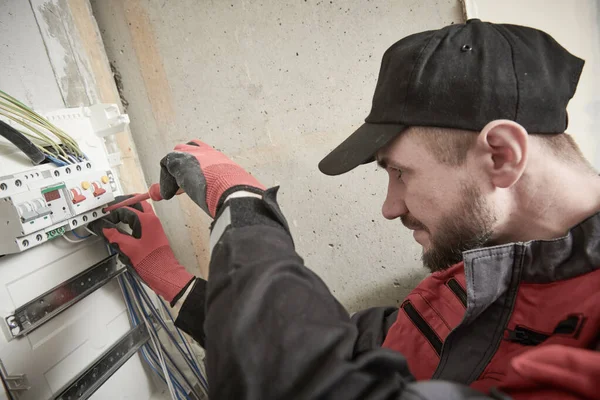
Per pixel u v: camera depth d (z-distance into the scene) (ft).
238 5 3.17
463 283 2.39
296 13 3.11
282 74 3.29
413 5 2.92
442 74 1.61
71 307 2.62
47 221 2.25
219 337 1.20
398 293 3.70
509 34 1.66
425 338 2.41
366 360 1.09
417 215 1.87
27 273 2.31
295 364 1.08
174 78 3.47
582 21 2.80
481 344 1.85
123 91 3.60
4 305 2.16
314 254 3.76
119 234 2.81
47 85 2.83
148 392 3.34
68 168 2.46
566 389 1.17
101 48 3.40
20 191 2.12
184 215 3.90
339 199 3.54
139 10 3.32
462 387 1.11
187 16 3.27
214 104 3.49
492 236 1.77
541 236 1.71
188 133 3.62
